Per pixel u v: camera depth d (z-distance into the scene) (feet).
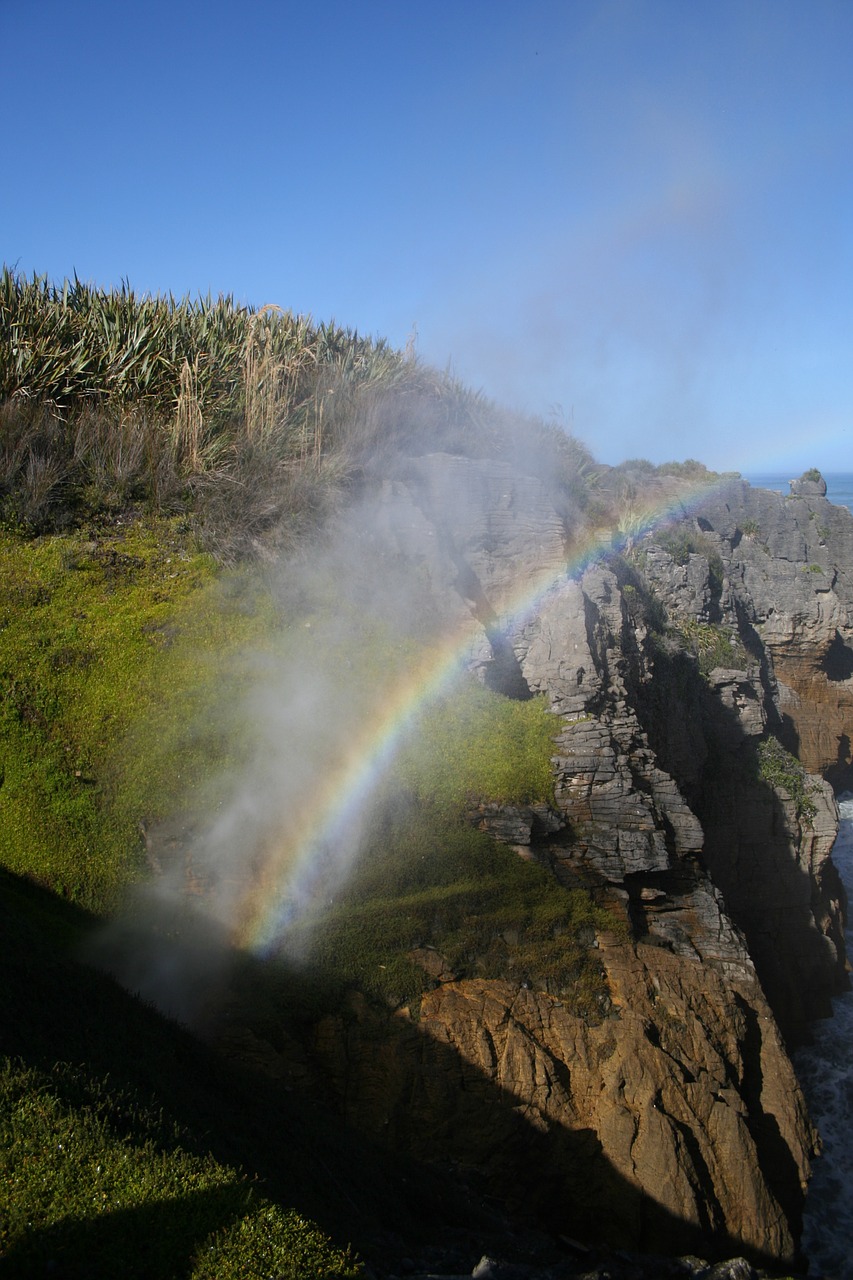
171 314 66.80
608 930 39.81
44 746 40.24
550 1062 34.68
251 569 50.44
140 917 35.99
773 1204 35.01
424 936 37.42
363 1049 33.50
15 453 52.21
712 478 97.09
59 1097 21.24
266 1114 28.02
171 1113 23.62
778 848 65.26
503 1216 31.27
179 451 56.08
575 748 45.01
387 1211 26.81
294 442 59.57
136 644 45.01
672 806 46.14
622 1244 32.19
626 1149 33.45
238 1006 33.55
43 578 47.65
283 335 69.46
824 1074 56.85
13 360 57.00
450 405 72.54
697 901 44.29
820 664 94.73
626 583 65.57
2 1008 24.89
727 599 83.61
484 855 40.45
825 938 64.34
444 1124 32.83
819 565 95.50
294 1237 19.76
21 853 36.94
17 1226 17.56
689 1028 37.83
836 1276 42.78
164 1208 19.15
